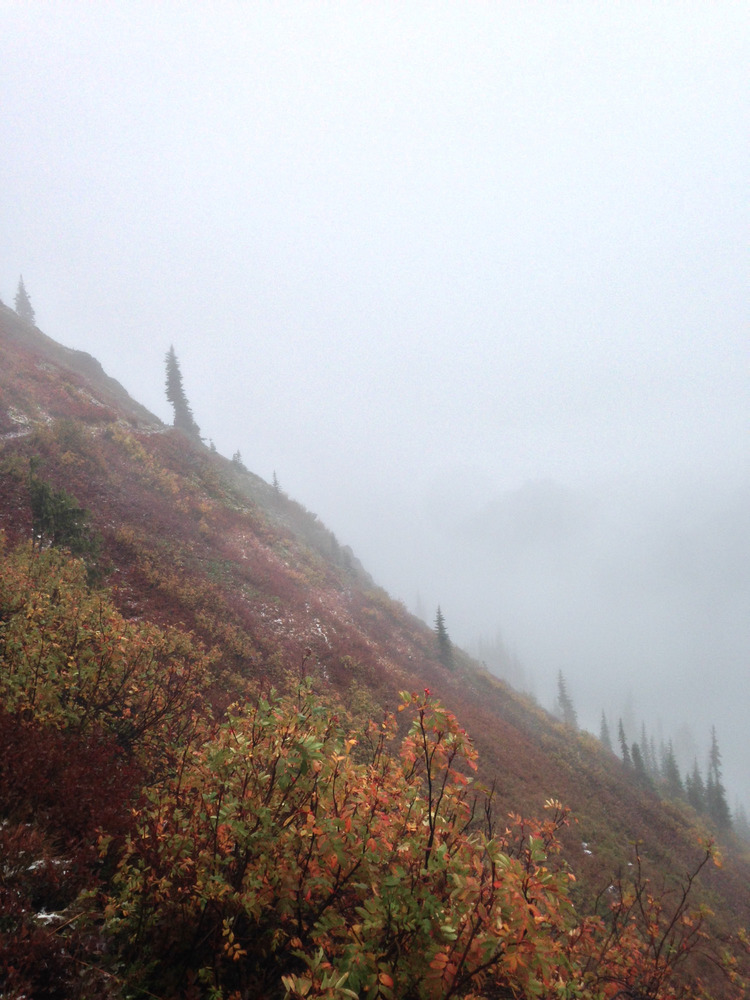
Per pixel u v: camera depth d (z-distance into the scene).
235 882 2.74
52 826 3.13
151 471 22.98
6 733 3.45
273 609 17.69
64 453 17.83
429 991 2.21
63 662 4.55
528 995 2.27
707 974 6.11
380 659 20.33
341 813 2.87
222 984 2.47
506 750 18.33
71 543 11.37
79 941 2.45
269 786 2.99
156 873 2.84
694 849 18.86
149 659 5.46
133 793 3.77
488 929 2.19
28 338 37.72
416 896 2.40
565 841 12.68
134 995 2.39
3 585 5.62
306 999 1.95
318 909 2.67
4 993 2.10
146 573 13.58
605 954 3.38
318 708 3.28
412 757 3.31
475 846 2.71
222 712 7.70
